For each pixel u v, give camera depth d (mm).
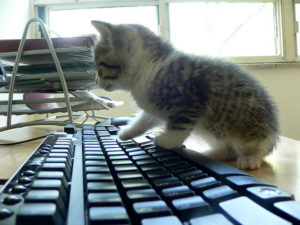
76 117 1307
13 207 210
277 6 2184
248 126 636
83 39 903
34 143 736
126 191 246
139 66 787
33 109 1022
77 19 2201
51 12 2195
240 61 2156
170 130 640
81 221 198
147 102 735
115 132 759
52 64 978
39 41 888
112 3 2189
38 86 949
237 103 659
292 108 2025
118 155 413
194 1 2160
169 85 672
